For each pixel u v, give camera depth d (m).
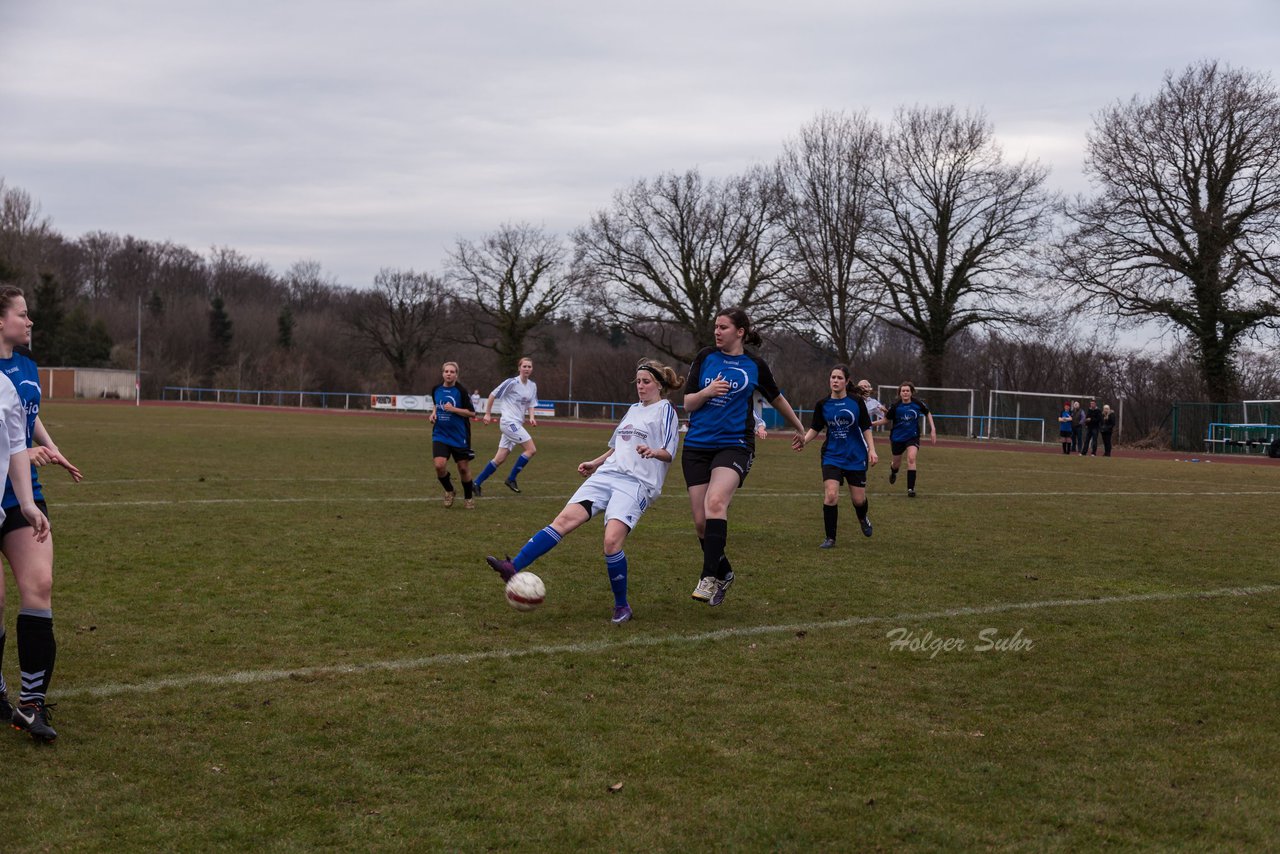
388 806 3.70
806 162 46.41
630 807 3.71
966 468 23.52
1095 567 9.02
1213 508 14.50
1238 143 36.22
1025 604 7.34
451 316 74.56
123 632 6.05
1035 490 17.30
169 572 7.94
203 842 3.40
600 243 50.22
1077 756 4.29
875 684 5.27
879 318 47.09
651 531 10.87
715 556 6.70
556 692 5.05
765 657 5.77
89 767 4.02
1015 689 5.23
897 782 3.98
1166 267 37.69
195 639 5.92
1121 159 37.78
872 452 10.45
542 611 6.87
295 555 8.84
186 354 84.62
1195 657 5.91
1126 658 5.87
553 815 3.63
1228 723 4.75
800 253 46.38
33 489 4.61
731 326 6.93
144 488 14.02
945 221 45.09
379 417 49.47
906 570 8.72
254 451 22.22
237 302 101.38
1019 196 43.28
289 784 3.88
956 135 44.03
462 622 6.48
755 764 4.14
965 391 45.75
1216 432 39.25
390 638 6.04
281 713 4.67
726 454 6.86
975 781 4.00
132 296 97.69
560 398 70.00
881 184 45.44
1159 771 4.13
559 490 15.62
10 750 4.19
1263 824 3.64
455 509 12.63
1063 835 3.54
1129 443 44.25
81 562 8.29
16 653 5.55
